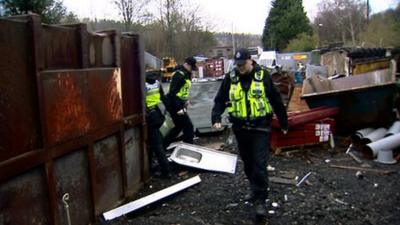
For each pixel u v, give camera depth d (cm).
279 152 704
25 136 330
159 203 504
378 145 656
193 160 652
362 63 1473
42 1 1299
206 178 598
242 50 444
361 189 534
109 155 471
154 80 605
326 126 714
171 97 701
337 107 779
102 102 446
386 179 571
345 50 2075
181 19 5028
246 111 450
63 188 385
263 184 448
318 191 529
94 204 433
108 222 440
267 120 458
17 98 321
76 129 395
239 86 452
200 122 912
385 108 762
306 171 614
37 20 337
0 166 301
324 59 2411
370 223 433
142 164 573
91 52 430
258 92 447
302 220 444
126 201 507
